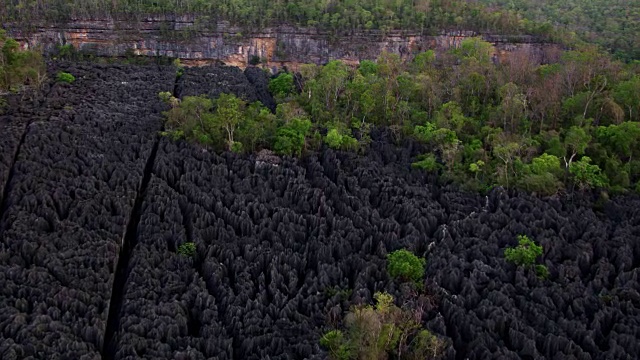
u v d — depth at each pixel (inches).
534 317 2049.7
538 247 2359.7
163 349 1797.5
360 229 2502.5
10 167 2755.9
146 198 2583.7
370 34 6013.8
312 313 2042.3
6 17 5654.5
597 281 2224.4
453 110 3344.0
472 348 1889.8
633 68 3799.2
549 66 3794.3
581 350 1866.4
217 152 3122.5
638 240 2428.6
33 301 1920.5
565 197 2778.1
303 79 4288.9
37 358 1692.9
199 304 2022.6
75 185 2608.3
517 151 2935.5
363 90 3582.7
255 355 1833.2
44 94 3688.5
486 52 4347.9
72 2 5861.2
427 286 2180.1
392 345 1797.5
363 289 2074.3
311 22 5949.8
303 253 2367.1
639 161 2967.5
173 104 3467.0
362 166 2994.6
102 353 1840.6
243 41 5999.0
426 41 5994.1
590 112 3275.1
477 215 2642.7
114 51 5856.3
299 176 2837.1
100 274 2085.4
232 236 2420.0
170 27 5999.0
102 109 3513.8
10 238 2191.2
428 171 3021.7
